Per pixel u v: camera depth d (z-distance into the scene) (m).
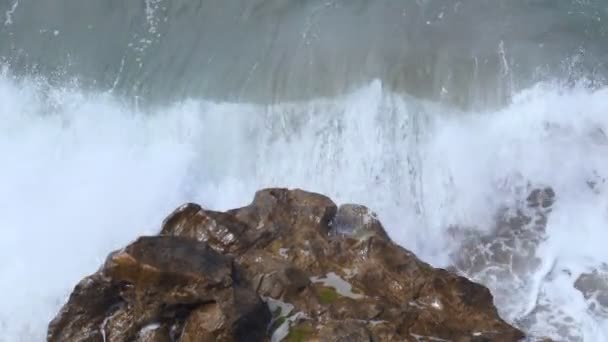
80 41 21.91
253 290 13.98
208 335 13.19
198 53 21.36
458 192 18.30
